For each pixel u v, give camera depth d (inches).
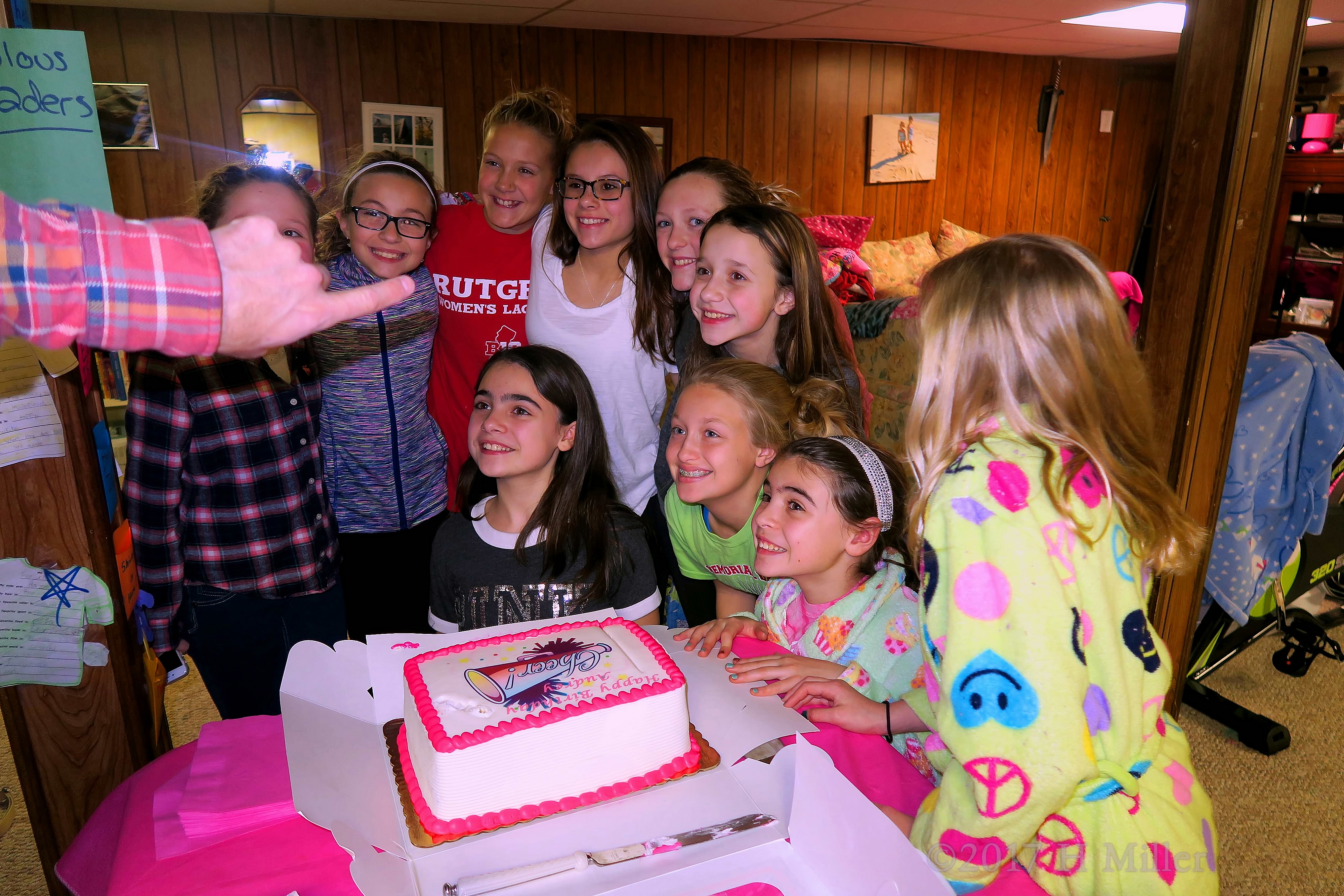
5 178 44.7
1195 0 72.3
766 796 36.9
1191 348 76.4
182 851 34.1
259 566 63.2
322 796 35.9
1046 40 201.5
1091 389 31.1
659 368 73.9
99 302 20.2
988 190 240.7
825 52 208.2
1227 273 74.8
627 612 62.6
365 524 73.2
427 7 153.0
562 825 35.4
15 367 48.1
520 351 60.8
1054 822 33.0
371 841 33.6
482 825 35.1
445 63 173.9
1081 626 29.9
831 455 47.1
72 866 36.4
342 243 70.2
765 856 33.4
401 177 66.6
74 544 51.8
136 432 57.0
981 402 32.5
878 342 130.6
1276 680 104.3
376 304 24.5
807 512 47.0
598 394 72.4
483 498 67.1
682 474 58.2
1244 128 70.9
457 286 77.2
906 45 216.1
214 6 148.3
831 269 174.7
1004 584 29.4
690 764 39.1
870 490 46.9
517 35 178.5
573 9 158.2
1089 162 252.1
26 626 52.4
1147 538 32.5
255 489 61.6
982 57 227.9
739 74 201.0
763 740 40.0
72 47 44.3
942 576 31.1
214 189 58.5
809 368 66.5
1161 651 34.2
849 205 222.8
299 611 68.9
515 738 35.5
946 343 32.6
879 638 48.6
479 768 35.1
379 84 169.9
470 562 62.4
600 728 37.1
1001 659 29.2
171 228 21.5
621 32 186.7
